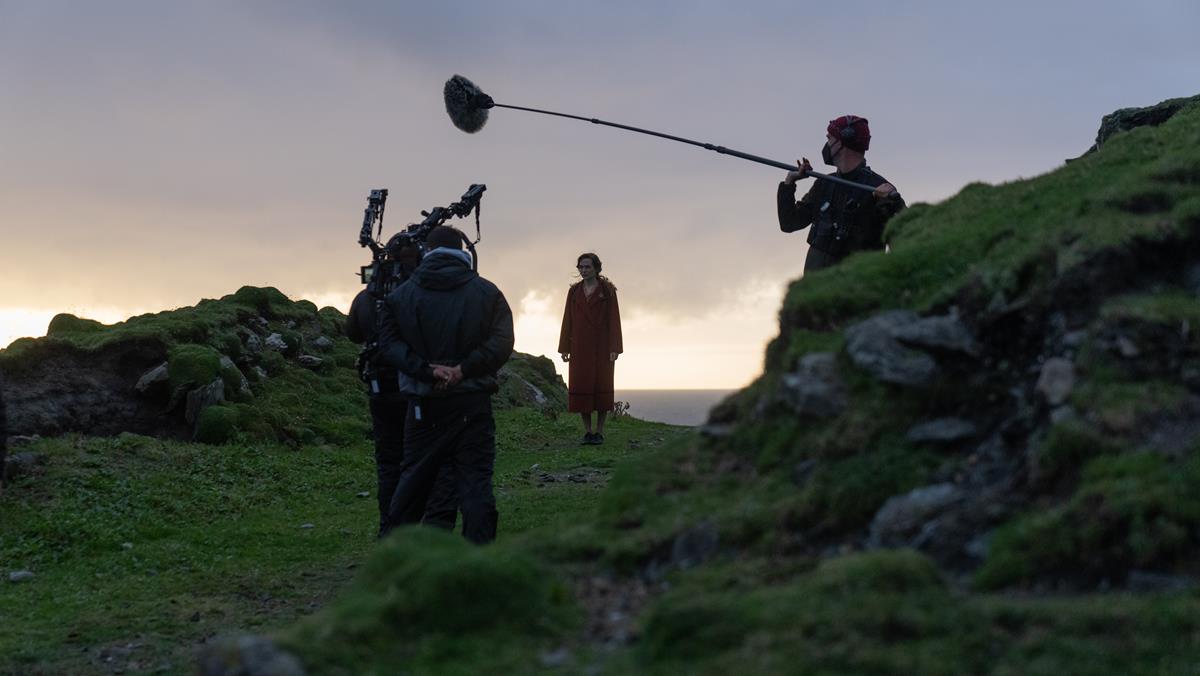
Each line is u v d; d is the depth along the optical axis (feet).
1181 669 8.87
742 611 10.09
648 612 10.82
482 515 21.35
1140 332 12.35
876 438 13.12
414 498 21.90
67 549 26.73
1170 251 13.62
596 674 9.87
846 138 21.97
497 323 21.95
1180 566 10.08
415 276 21.86
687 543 12.68
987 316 13.80
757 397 15.01
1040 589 10.45
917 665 9.14
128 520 29.07
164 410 39.86
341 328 55.98
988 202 17.65
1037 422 12.44
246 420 39.93
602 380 43.93
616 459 38.60
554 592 11.65
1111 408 11.69
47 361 39.17
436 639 10.69
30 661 18.74
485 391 21.85
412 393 21.61
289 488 34.42
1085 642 9.33
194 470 34.47
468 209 25.59
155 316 46.37
